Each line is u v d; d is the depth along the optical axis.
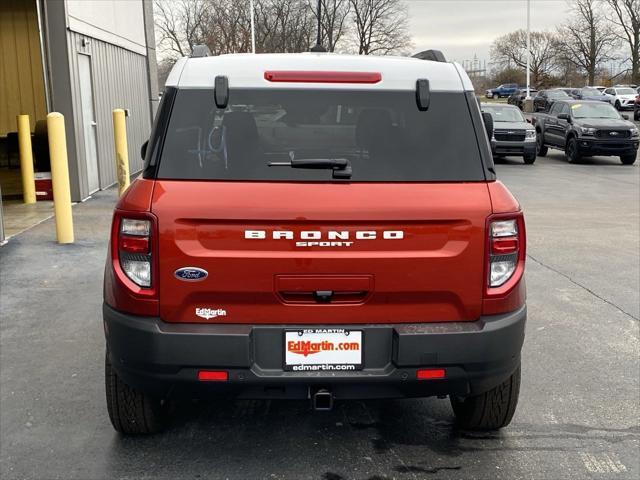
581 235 10.20
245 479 3.52
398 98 3.40
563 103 23.98
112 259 3.25
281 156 3.31
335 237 3.13
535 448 3.87
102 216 10.80
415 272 3.18
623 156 22.11
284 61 3.47
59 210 8.76
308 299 3.19
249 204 3.11
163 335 3.12
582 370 5.04
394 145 3.31
